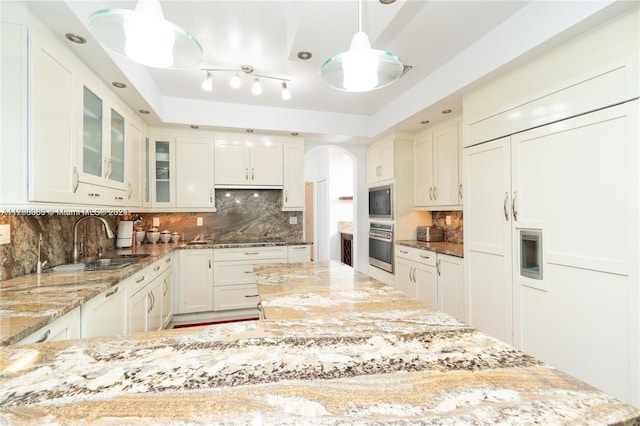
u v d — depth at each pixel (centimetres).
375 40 188
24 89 141
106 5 176
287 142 396
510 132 204
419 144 369
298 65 259
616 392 145
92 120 205
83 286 158
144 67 256
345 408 56
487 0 175
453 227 353
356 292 145
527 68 192
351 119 394
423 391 62
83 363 73
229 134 374
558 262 172
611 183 147
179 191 356
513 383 64
